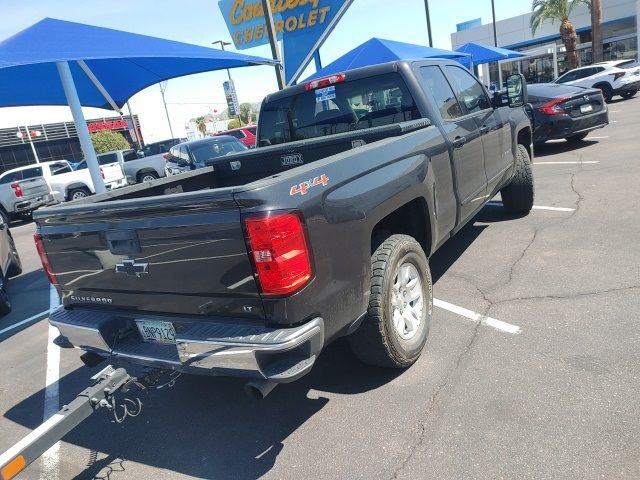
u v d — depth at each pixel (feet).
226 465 9.55
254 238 7.80
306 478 8.84
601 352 10.83
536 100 34.83
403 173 11.18
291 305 8.11
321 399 11.01
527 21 119.55
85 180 61.67
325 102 15.75
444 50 42.57
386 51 33.22
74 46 17.61
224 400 11.77
